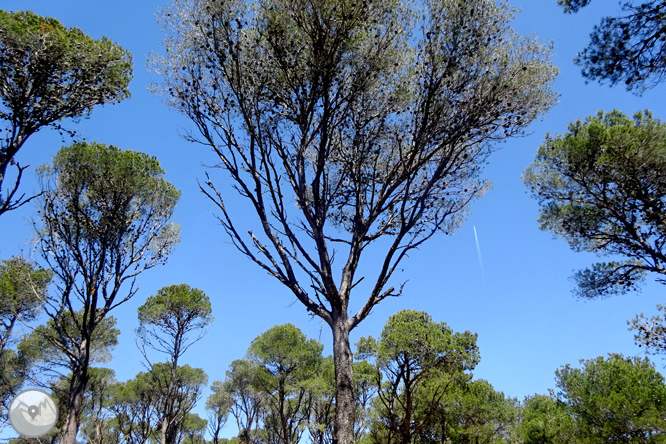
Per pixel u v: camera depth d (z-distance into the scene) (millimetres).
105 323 15805
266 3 5273
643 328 10984
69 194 9562
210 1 4992
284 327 18719
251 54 5285
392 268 5137
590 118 11797
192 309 16312
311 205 5906
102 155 10141
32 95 7094
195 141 5238
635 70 5547
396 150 6332
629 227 10609
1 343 12898
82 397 8320
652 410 11000
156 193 11305
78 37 7605
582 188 11633
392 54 5734
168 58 5371
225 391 23656
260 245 5199
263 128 5426
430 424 12266
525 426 16547
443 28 5570
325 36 4977
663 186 10117
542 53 5797
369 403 13375
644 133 10250
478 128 5652
